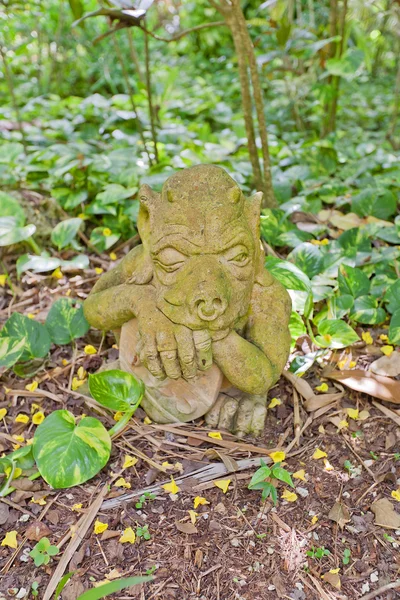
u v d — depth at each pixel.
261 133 3.29
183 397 2.06
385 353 2.46
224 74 7.27
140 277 1.93
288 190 3.59
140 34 7.00
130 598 1.65
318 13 5.22
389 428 2.19
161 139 4.44
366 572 1.73
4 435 2.15
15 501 1.92
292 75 5.71
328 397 2.28
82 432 1.97
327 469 2.03
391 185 3.60
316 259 2.80
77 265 2.91
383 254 2.91
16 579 1.71
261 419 2.11
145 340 1.84
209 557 1.75
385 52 7.42
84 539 1.80
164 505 1.90
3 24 4.70
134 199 3.40
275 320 2.00
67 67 6.10
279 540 1.80
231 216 1.79
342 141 4.84
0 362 2.19
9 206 2.81
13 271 3.12
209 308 1.70
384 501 1.91
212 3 3.13
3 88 5.80
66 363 2.51
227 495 1.93
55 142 4.25
